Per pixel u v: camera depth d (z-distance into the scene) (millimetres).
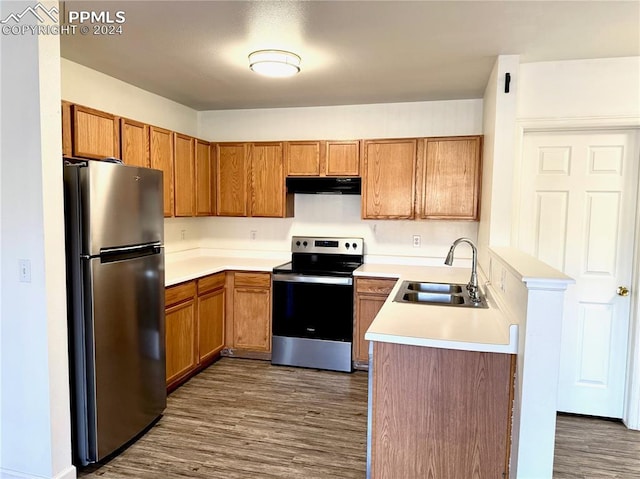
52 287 2107
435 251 4152
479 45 2645
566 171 3096
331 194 4383
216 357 4066
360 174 4027
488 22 2305
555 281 1657
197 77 3359
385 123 4184
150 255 2734
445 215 3838
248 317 4066
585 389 3119
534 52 2768
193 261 4312
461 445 1959
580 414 3133
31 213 2061
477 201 3752
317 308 3836
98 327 2305
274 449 2586
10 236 2100
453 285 3088
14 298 2121
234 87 3639
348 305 3760
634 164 2975
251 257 4641
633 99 2883
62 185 2148
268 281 3992
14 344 2143
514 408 1867
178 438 2701
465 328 2043
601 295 3070
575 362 3129
